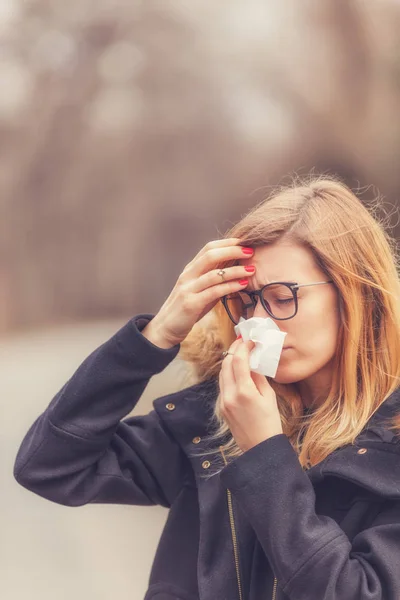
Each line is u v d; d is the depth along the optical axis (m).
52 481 2.52
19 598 4.42
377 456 2.36
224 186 33.66
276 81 29.30
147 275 35.06
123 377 2.49
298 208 2.46
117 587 4.56
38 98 33.50
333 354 2.44
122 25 32.91
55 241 34.25
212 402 2.57
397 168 26.86
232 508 2.46
